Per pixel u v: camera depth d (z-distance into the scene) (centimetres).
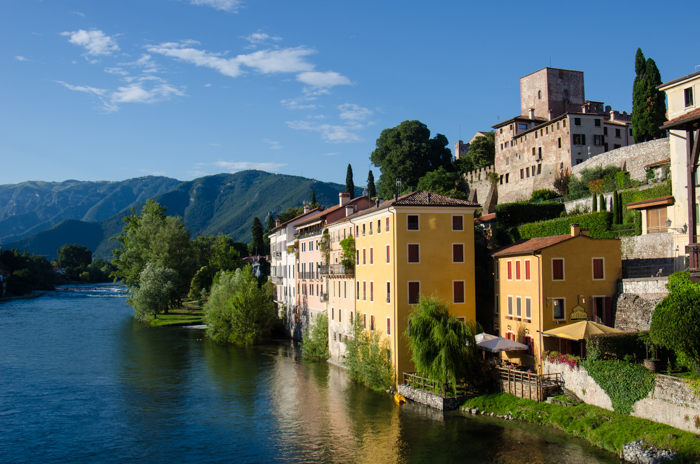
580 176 7331
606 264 4044
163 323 9244
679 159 4041
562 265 3959
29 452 3272
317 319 6088
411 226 4391
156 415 3953
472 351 3975
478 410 3719
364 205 6331
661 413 2844
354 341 4825
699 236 3212
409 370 4319
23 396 4459
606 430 2973
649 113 6531
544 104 9812
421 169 10856
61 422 3809
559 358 3631
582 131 7931
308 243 6950
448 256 4459
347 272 5216
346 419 3747
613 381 3134
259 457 3150
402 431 3456
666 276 3634
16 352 6419
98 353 6366
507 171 9331
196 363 5738
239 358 6016
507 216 6097
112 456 3203
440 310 4041
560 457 2897
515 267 4281
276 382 4838
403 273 4344
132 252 11006
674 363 3114
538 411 3447
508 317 4362
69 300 15275
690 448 2533
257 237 14850
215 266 12362
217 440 3431
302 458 3116
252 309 7188
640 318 3709
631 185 5641
